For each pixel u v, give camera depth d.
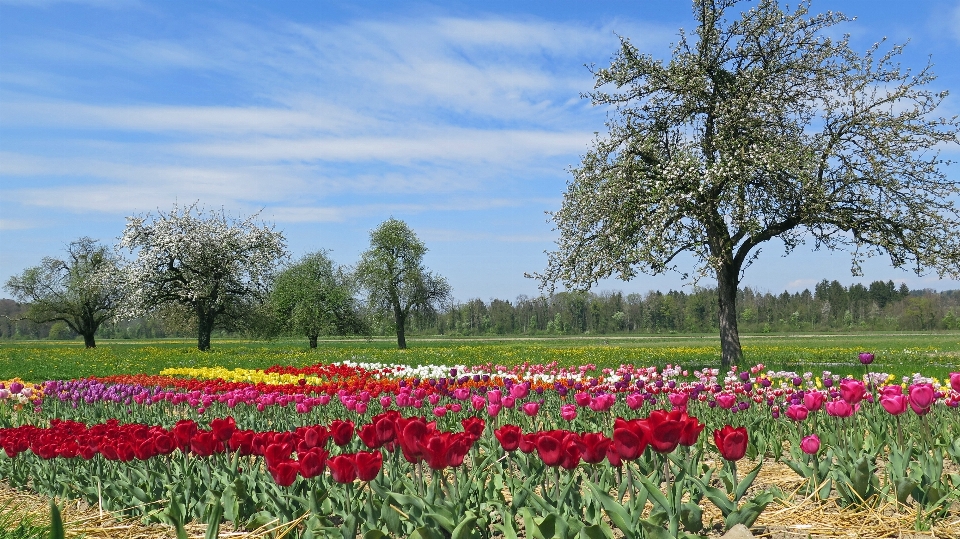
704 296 167.50
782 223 24.89
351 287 68.44
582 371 15.13
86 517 5.92
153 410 12.91
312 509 4.64
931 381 11.41
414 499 4.29
